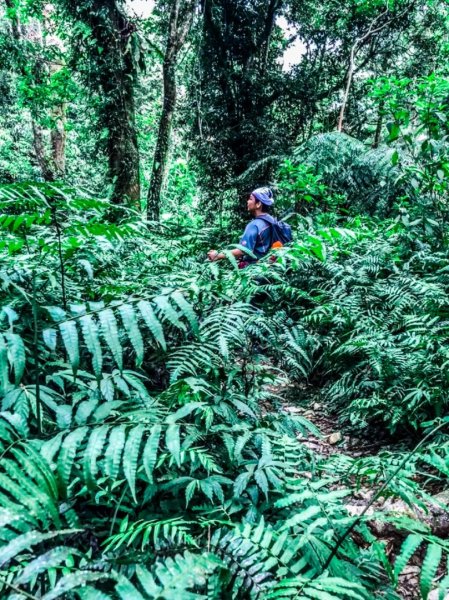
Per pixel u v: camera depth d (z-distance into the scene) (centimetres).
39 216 175
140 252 380
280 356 296
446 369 258
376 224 621
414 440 272
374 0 1009
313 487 157
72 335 146
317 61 1187
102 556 126
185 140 1178
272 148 1060
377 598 144
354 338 330
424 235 446
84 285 277
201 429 189
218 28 1059
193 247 366
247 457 199
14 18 1107
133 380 190
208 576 121
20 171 1532
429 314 300
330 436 299
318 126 1108
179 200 1263
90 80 971
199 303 256
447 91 416
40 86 1059
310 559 134
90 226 185
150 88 1410
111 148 981
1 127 1551
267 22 1081
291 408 343
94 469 118
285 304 402
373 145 991
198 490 173
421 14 1114
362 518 130
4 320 196
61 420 150
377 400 281
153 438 129
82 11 925
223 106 1119
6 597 86
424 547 189
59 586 86
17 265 238
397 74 1157
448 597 163
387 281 424
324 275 433
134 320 151
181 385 189
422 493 148
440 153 422
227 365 231
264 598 109
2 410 153
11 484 101
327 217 627
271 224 409
